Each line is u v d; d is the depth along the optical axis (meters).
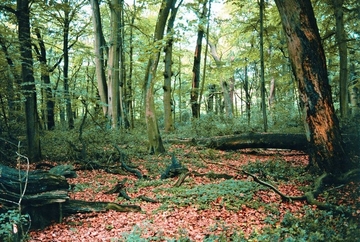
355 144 8.95
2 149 11.75
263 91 15.92
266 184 7.29
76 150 12.52
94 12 20.64
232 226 5.86
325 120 8.43
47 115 22.00
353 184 7.18
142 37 26.36
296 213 6.29
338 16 14.08
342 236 4.77
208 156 13.45
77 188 9.22
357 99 23.55
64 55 20.98
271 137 13.48
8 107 14.77
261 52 15.81
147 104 13.80
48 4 13.91
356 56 19.72
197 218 6.48
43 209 6.49
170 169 10.21
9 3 12.89
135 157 13.15
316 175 8.51
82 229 6.29
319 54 8.46
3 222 5.95
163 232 5.85
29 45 12.40
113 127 18.97
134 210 7.20
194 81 23.27
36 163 12.05
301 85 8.64
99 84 21.06
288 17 8.55
